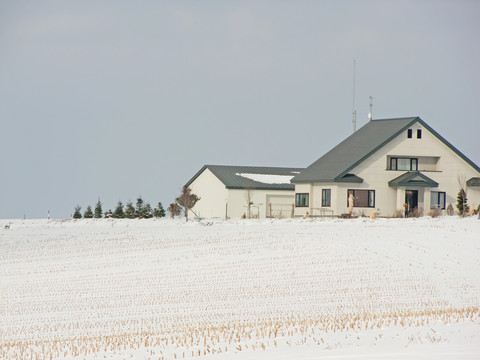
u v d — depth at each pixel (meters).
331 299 42.22
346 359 25.36
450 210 91.12
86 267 56.91
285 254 59.53
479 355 25.42
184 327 34.91
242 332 31.44
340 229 74.25
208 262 57.09
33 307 42.00
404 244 63.31
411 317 33.75
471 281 47.56
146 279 50.78
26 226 88.31
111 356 28.20
